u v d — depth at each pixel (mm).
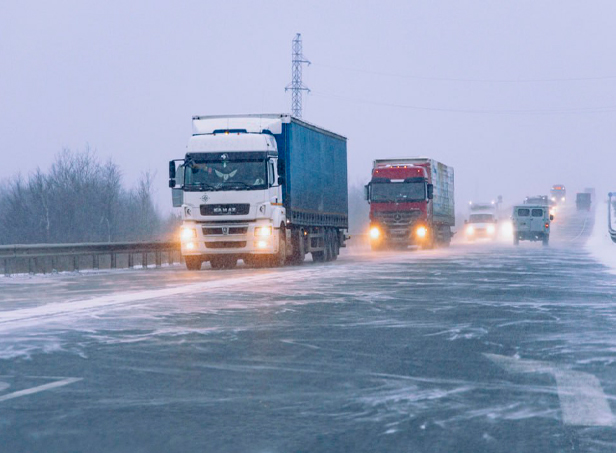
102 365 9805
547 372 9297
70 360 10180
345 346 11234
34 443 6348
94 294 20141
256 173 30656
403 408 7473
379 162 56312
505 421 6984
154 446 6254
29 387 8523
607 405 7598
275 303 17016
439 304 16844
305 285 21781
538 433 6598
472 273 26938
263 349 10984
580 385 8539
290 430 6703
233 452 6090
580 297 18422
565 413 7277
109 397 8008
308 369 9492
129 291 20766
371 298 18094
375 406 7559
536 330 12891
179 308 16109
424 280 23672
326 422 6965
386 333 12531
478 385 8539
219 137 31031
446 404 7637
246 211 30547
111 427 6824
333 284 22094
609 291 20016
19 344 11508
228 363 9906
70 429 6766
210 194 30688
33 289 22234
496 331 12766
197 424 6910
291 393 8148
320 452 6078
